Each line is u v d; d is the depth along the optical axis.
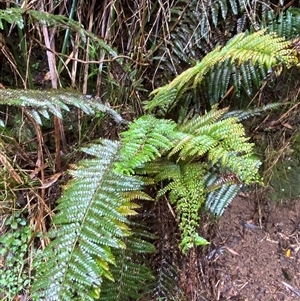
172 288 1.88
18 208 1.91
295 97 2.03
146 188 1.81
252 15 1.96
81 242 1.40
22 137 2.02
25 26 1.92
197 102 1.98
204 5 1.98
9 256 1.86
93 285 1.40
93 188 1.49
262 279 2.01
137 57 2.03
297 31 1.91
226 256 2.03
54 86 1.92
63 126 2.04
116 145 1.63
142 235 1.76
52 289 1.36
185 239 1.55
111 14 2.02
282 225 2.07
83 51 2.04
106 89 2.09
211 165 1.68
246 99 2.05
